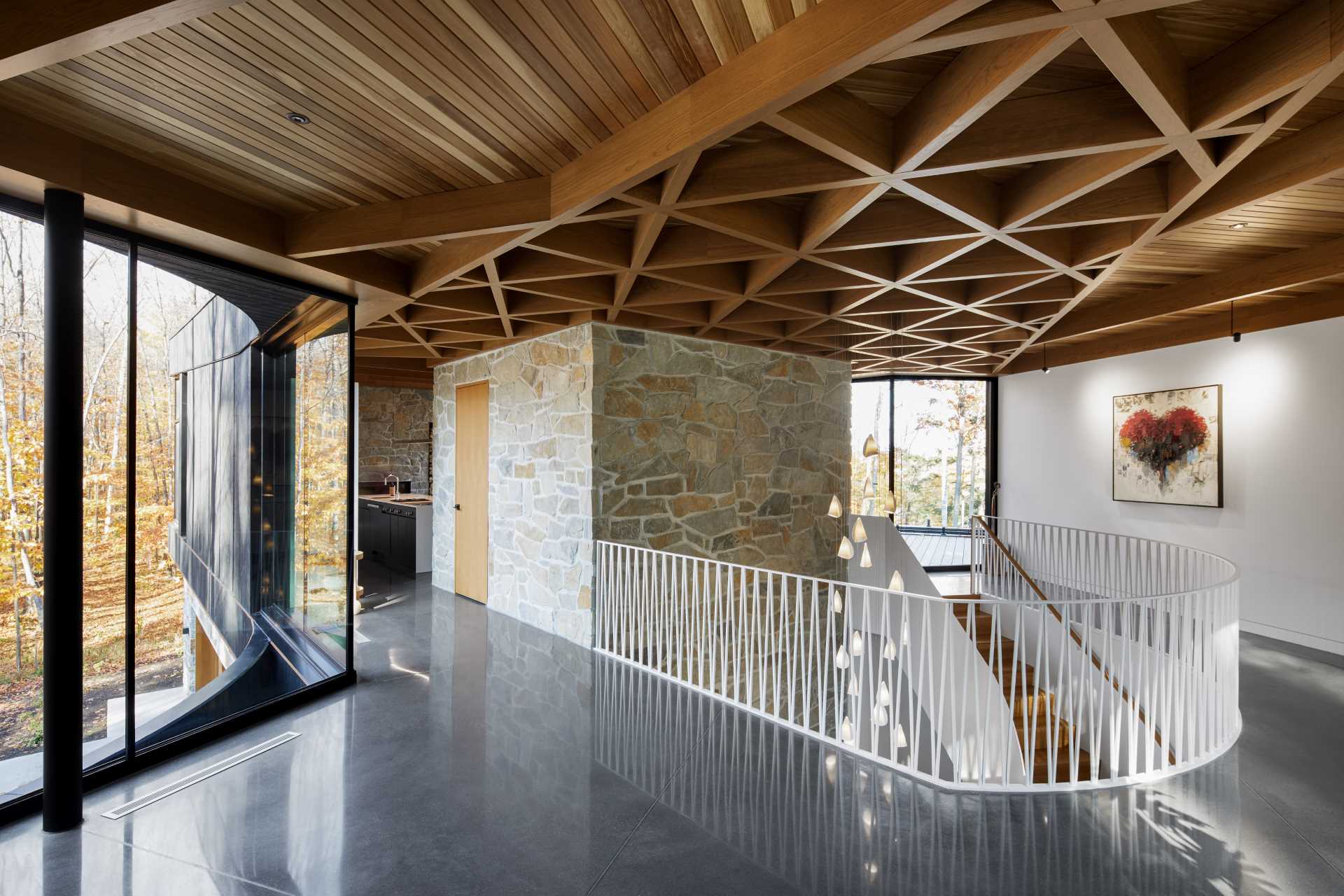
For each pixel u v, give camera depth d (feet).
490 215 9.76
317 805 9.25
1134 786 10.28
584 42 6.43
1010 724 10.51
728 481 20.38
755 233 10.75
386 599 23.12
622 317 17.74
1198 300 16.42
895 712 10.91
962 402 33.14
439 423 25.62
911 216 10.88
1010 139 7.95
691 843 8.45
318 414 13.55
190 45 6.31
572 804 9.37
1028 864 8.16
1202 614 12.44
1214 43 6.93
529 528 19.85
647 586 17.10
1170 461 22.45
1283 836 8.93
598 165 8.64
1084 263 12.55
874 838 8.62
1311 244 13.75
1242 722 13.30
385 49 6.44
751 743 11.41
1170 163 9.70
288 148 8.61
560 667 15.57
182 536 10.80
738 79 6.75
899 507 34.68
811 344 22.17
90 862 7.88
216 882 7.54
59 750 8.51
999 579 26.84
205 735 11.20
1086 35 5.63
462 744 11.29
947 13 5.23
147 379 10.21
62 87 7.13
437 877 7.69
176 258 10.59
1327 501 18.17
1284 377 19.21
